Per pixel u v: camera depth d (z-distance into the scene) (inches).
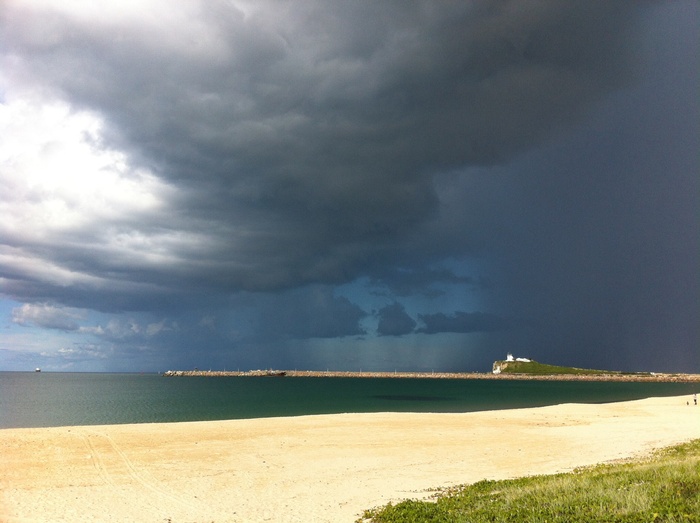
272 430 1579.7
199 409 3206.2
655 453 1163.3
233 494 844.6
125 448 1240.8
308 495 839.1
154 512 735.7
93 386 7175.2
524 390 6451.8
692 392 5890.8
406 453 1242.0
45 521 685.9
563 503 551.8
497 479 933.2
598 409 2527.1
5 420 2532.0
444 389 6761.8
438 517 603.8
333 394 5270.7
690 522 432.1
